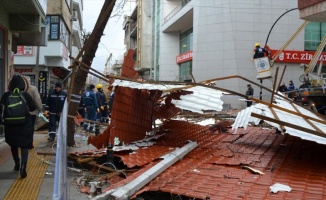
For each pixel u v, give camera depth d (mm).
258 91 29188
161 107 10406
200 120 14812
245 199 4922
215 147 8516
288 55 30328
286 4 30609
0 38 12195
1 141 10133
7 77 12594
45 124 14164
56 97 10422
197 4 32062
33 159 7867
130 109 8711
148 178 5641
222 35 30719
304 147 8414
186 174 6160
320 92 14125
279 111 8406
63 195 3410
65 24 27719
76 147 9320
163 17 44938
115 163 7324
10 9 12477
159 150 7922
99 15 7723
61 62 26484
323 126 7816
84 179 6199
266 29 30562
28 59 25188
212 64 31000
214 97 8352
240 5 30438
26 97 6391
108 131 7984
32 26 13438
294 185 5543
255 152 7883
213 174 6152
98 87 15773
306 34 31172
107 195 4930
